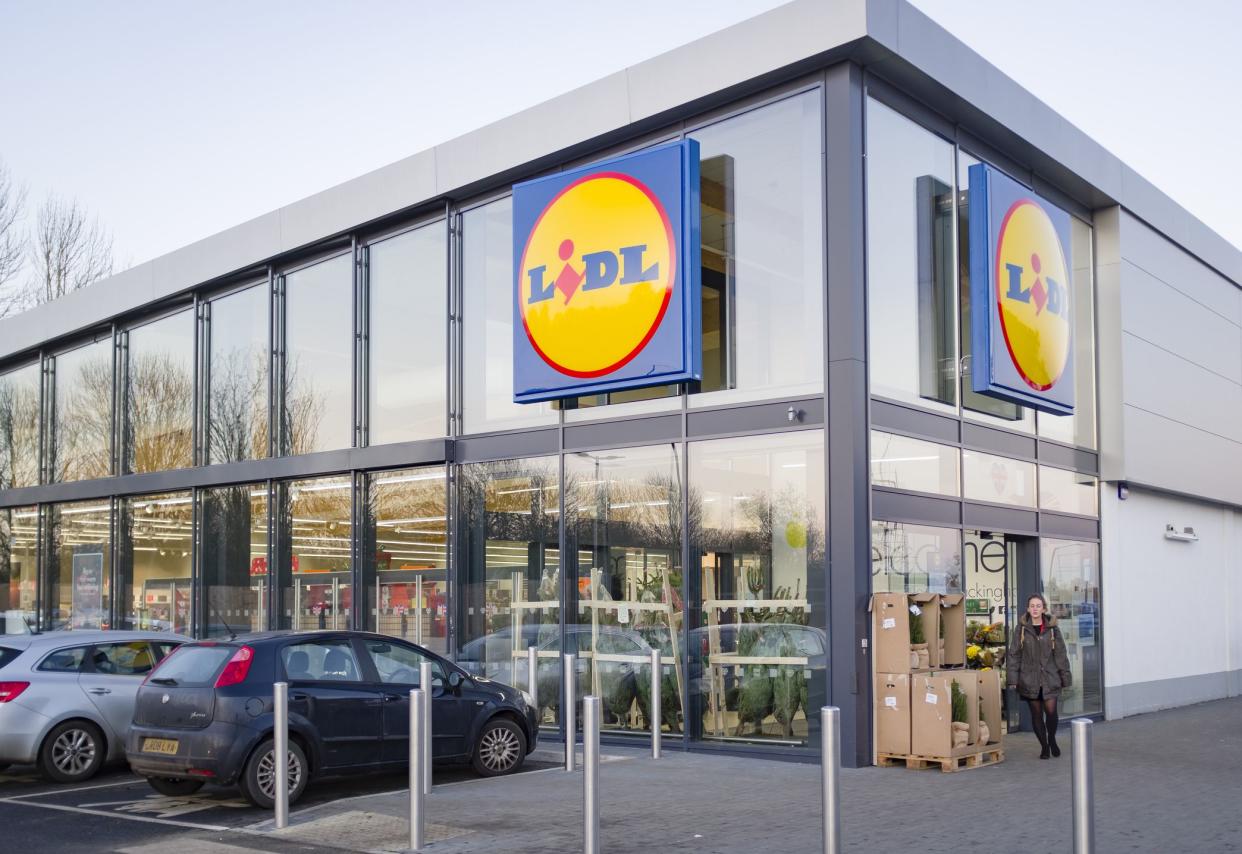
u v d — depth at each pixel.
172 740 10.11
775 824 9.06
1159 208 18.86
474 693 11.75
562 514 14.92
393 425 17.27
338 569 17.77
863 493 12.45
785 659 12.75
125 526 22.16
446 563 16.19
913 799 10.20
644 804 10.03
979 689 12.59
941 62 13.55
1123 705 17.50
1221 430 20.92
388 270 17.62
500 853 8.18
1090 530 17.11
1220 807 9.77
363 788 11.34
